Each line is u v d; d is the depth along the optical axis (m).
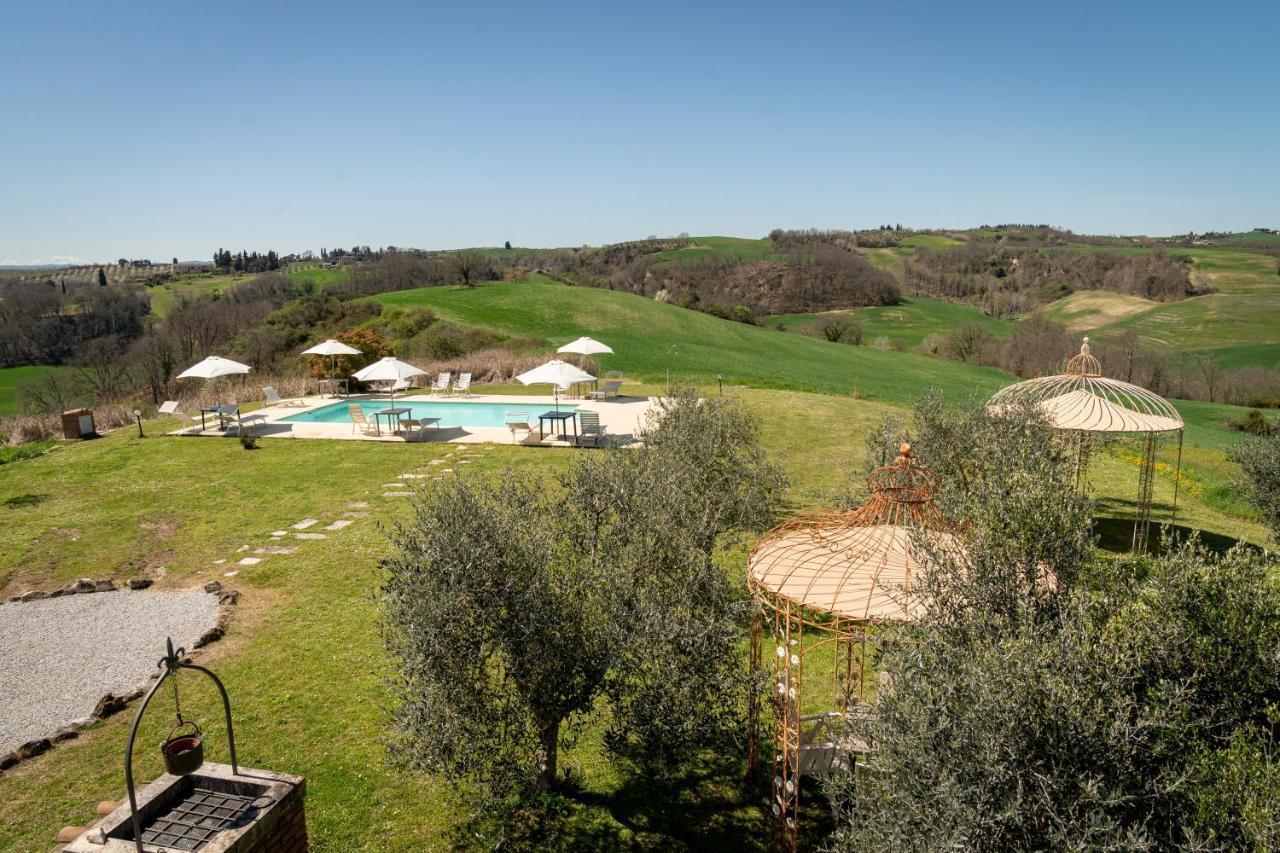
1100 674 4.51
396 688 7.20
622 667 6.68
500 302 67.25
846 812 5.50
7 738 8.70
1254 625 4.92
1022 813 4.14
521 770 6.65
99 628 11.49
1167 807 4.27
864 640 6.74
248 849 4.94
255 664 10.30
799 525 8.20
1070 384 15.85
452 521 6.35
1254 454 15.12
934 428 12.77
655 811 7.63
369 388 34.84
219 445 23.11
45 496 18.16
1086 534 5.86
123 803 5.07
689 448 11.88
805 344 63.31
